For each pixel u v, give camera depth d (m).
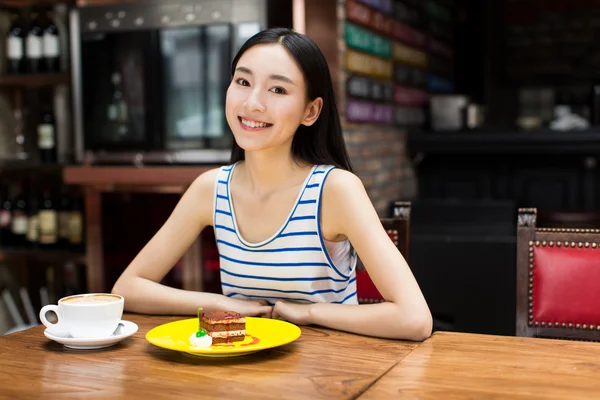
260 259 1.44
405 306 1.23
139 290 1.46
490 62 5.02
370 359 1.11
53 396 0.95
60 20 3.41
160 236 1.53
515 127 4.84
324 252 1.42
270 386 0.97
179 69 3.04
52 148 3.44
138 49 3.09
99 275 3.23
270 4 2.95
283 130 1.33
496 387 0.96
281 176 1.43
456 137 4.15
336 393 0.95
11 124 3.60
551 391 0.95
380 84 3.70
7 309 3.53
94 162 3.20
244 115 1.33
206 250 3.07
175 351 1.15
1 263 3.51
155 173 3.05
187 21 3.00
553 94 4.96
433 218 3.44
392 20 3.87
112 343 1.17
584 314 1.50
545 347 1.16
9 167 3.42
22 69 3.46
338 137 1.48
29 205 3.52
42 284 3.59
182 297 1.42
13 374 1.04
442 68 4.91
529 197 4.36
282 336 1.17
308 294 1.43
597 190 4.24
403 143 4.18
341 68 3.18
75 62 3.19
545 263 1.54
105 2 3.19
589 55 4.83
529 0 4.90
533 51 4.93
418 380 0.99
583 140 4.02
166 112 3.07
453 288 2.96
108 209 3.20
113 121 3.16
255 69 1.32
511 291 2.89
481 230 3.14
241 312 1.38
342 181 1.39
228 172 1.52
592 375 1.02
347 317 1.28
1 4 3.44
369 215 1.36
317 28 3.15
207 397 0.93
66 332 1.19
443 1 4.88
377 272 1.31
